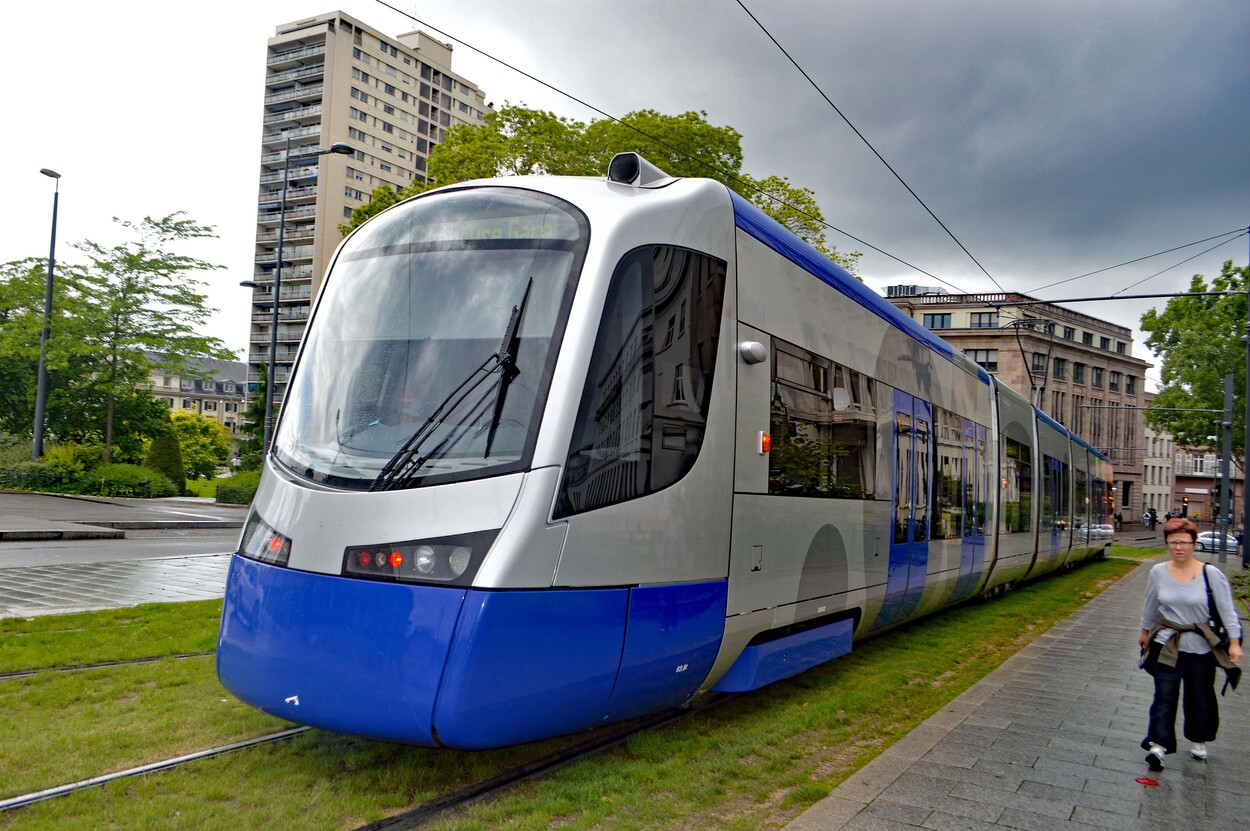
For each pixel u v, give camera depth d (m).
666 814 4.93
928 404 10.50
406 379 5.39
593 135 28.77
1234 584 18.58
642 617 5.41
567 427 5.04
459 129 30.14
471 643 4.57
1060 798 5.22
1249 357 30.97
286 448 5.54
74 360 35.06
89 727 5.78
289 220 88.31
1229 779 5.72
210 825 4.43
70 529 18.89
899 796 5.16
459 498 4.84
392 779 5.15
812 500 7.45
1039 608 14.81
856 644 10.68
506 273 5.55
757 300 6.86
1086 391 76.75
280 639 4.93
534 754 5.79
